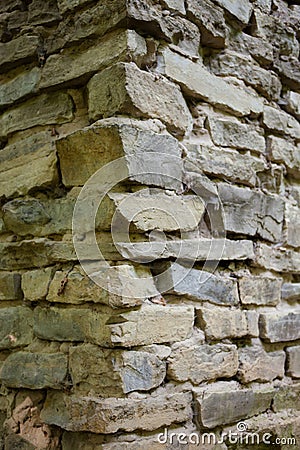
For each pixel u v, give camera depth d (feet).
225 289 4.79
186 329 4.35
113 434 3.82
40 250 4.52
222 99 5.04
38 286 4.50
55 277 4.36
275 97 5.76
